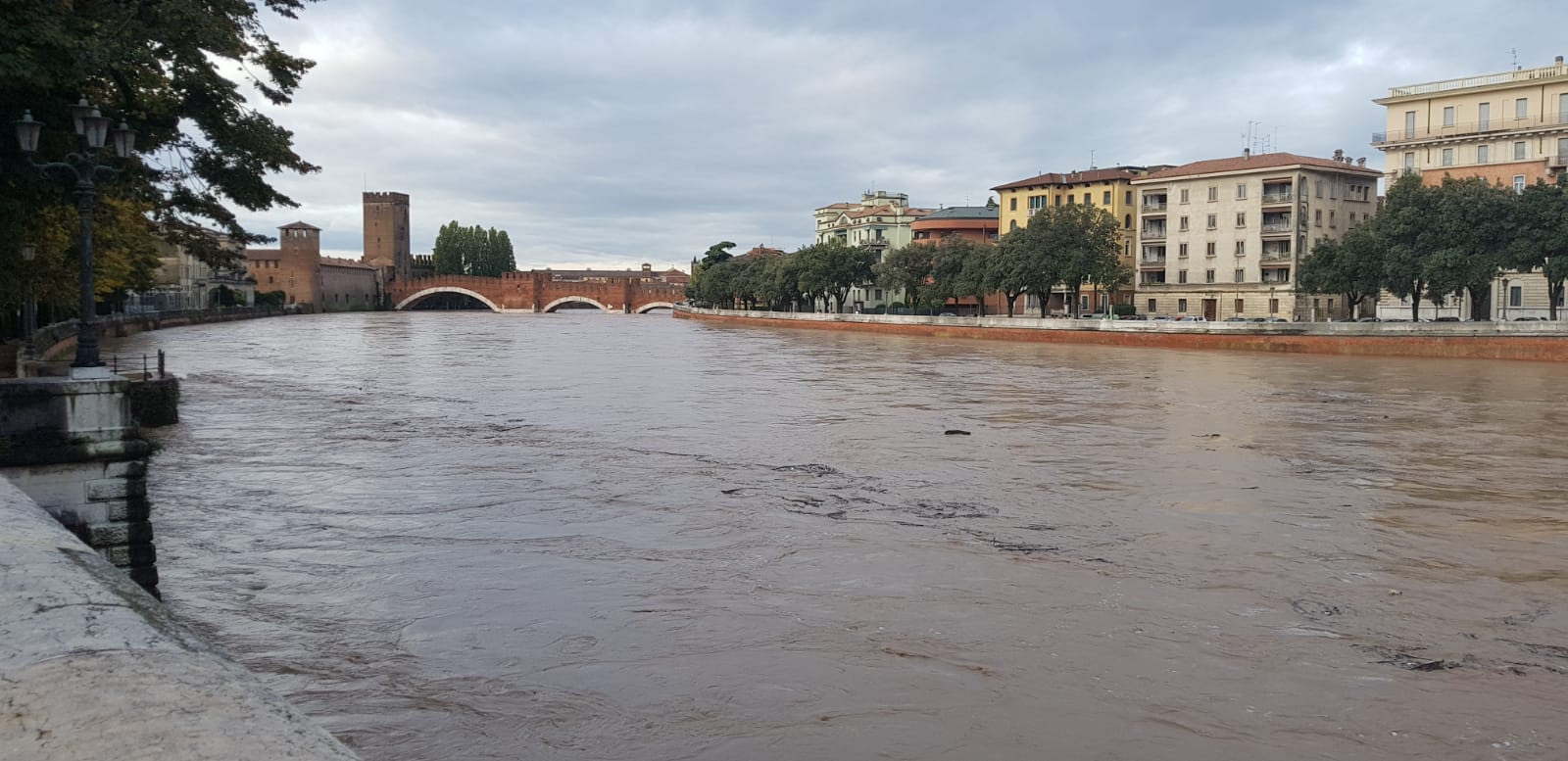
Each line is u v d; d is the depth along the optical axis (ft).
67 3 66.49
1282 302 308.40
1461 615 39.60
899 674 32.58
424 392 133.90
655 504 60.08
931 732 28.22
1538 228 193.67
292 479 68.69
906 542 50.78
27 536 18.72
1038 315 375.86
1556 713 30.04
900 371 171.01
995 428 96.17
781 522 55.31
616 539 51.42
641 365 188.03
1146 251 347.15
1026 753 26.96
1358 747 27.63
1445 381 147.33
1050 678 32.35
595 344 275.18
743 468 73.20
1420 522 56.34
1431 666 33.86
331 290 612.29
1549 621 39.04
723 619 38.22
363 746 27.12
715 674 32.53
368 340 288.51
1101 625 37.76
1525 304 249.34
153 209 89.76
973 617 38.60
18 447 37.60
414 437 89.71
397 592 42.04
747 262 512.22
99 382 39.06
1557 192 193.36
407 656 34.30
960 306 395.75
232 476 69.87
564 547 49.75
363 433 92.27
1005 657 34.19
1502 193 199.52
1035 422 100.68
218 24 73.82
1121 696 30.89
